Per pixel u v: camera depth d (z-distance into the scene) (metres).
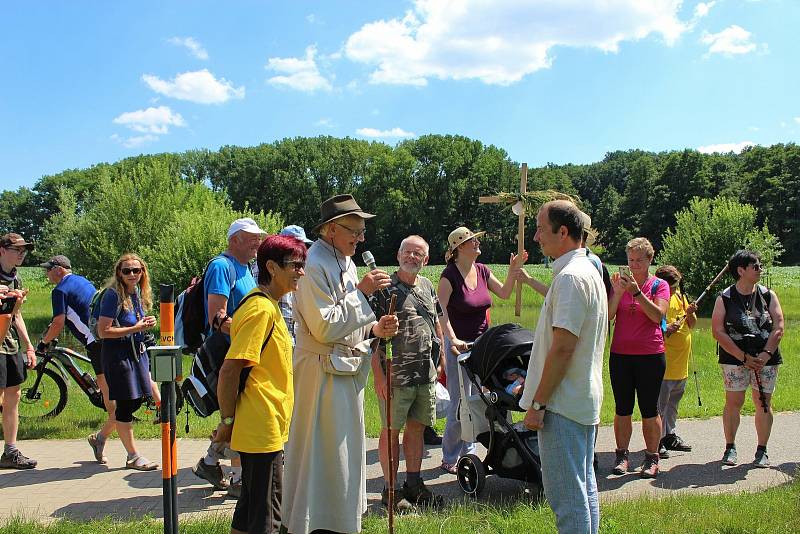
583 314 3.31
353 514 3.81
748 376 5.98
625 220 91.06
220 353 4.09
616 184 115.25
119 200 25.08
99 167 86.38
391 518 3.89
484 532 4.24
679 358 6.50
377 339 4.14
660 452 6.38
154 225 24.97
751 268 5.93
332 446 3.78
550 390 3.35
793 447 6.58
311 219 83.75
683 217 28.31
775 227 80.69
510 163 88.12
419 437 5.07
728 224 27.00
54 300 7.74
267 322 3.42
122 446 6.80
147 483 5.53
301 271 3.52
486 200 7.00
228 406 3.37
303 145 86.38
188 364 11.32
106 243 24.64
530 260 73.56
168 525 3.60
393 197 83.38
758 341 5.88
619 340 5.72
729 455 6.06
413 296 5.02
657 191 85.75
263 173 83.88
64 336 16.47
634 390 5.80
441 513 4.71
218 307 4.88
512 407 4.93
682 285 6.89
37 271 57.41
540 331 3.54
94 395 8.14
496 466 5.19
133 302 5.88
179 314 5.19
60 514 4.75
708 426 7.48
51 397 8.88
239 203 83.06
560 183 90.06
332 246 4.00
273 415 3.42
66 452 6.60
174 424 3.65
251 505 3.41
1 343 5.83
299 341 3.90
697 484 5.53
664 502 4.71
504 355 4.98
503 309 20.83
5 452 5.97
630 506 4.61
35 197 88.44
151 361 3.55
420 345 4.93
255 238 5.17
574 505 3.36
